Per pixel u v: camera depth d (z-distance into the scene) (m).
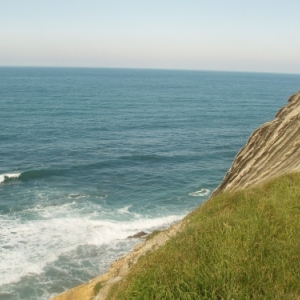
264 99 160.12
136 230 29.62
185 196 38.69
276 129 16.28
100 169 47.44
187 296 6.54
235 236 8.26
